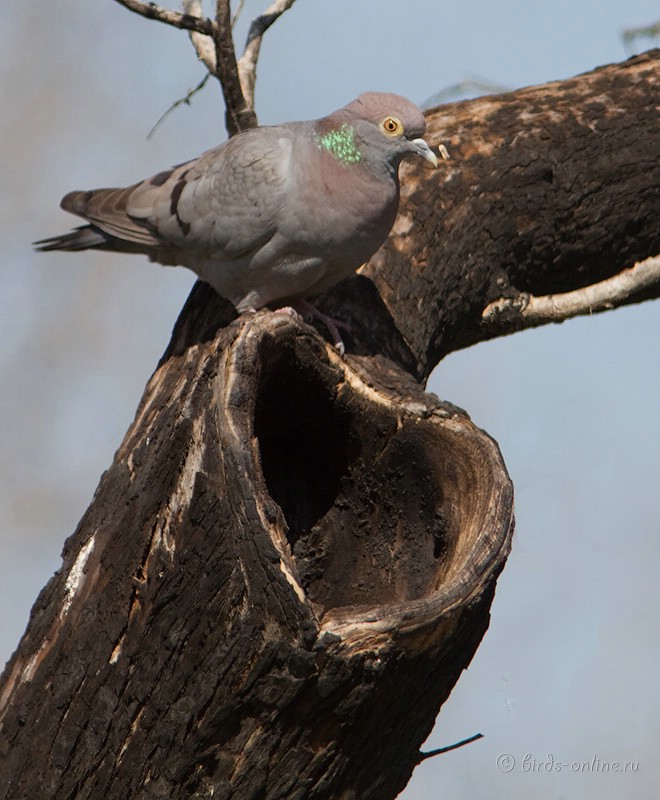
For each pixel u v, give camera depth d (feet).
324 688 23.08
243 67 38.11
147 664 24.21
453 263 35.99
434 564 28.78
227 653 23.30
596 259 38.14
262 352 26.91
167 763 24.27
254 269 32.14
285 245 31.42
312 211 30.81
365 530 30.19
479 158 37.19
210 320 33.12
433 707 25.54
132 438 28.02
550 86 39.81
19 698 25.67
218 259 32.60
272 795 24.34
